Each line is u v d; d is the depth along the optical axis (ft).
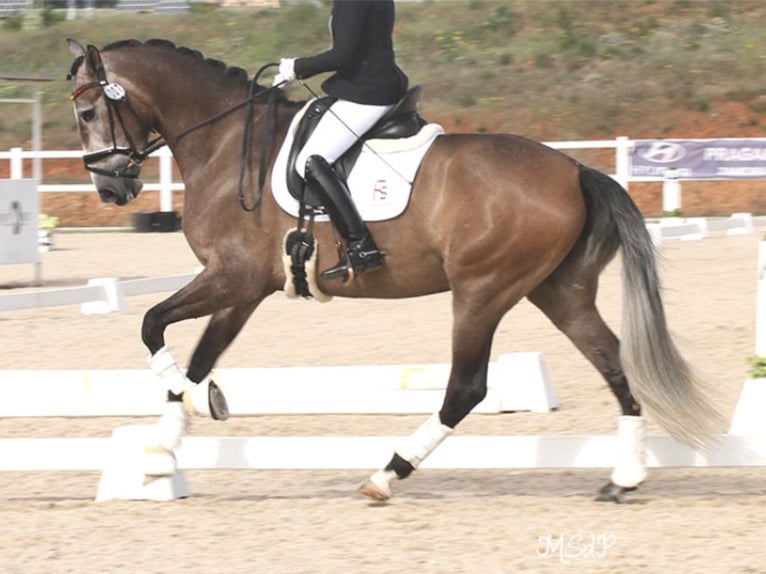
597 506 33.73
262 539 30.81
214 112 36.01
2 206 77.97
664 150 113.29
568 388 49.73
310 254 34.42
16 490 37.37
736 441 34.91
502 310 33.81
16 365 54.13
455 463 35.63
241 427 44.83
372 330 62.59
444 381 44.60
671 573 27.71
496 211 32.96
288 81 35.09
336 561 28.86
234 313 35.65
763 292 45.50
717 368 51.98
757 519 32.12
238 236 35.01
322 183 33.71
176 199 132.77
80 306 72.18
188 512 33.58
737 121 140.36
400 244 34.06
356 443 35.78
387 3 34.50
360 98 34.24
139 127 36.42
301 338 60.54
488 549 29.73
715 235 104.32
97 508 34.09
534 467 35.40
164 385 34.78
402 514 33.01
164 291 74.69
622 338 32.81
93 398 45.44
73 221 127.75
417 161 33.96
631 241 32.86
